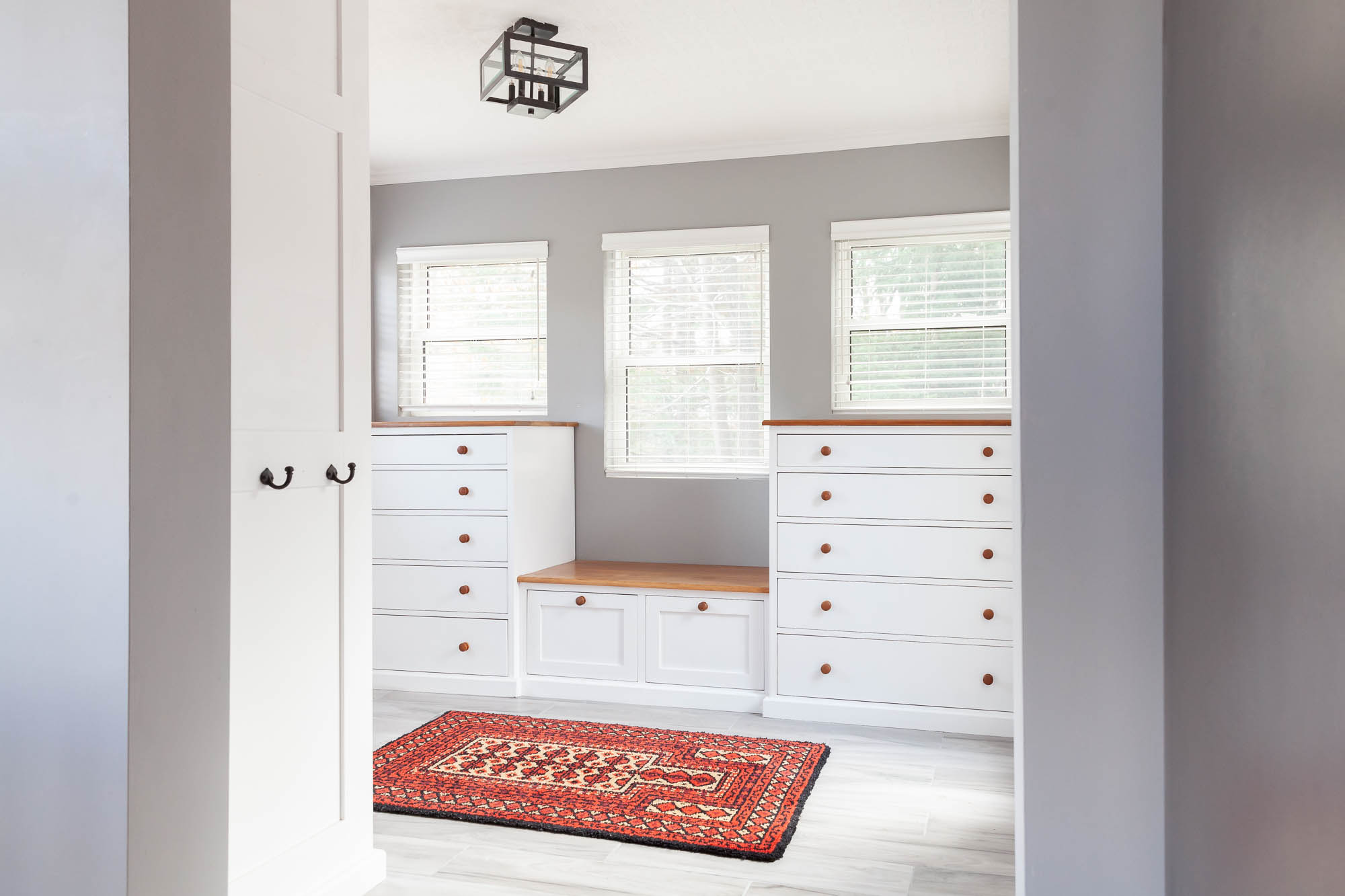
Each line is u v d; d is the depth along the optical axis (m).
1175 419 1.18
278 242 1.95
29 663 1.21
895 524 3.61
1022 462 1.29
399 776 3.02
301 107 2.02
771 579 3.74
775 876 2.32
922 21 3.11
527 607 4.09
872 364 4.30
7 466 1.22
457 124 4.13
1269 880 0.86
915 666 3.59
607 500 4.61
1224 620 0.99
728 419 4.48
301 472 2.02
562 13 3.04
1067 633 1.27
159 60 1.22
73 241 1.19
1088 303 1.26
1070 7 1.27
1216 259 1.02
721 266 4.49
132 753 1.17
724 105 3.88
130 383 1.17
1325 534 0.74
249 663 1.88
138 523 1.18
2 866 1.23
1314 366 0.76
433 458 4.12
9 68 1.22
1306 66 0.78
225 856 1.32
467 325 4.84
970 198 4.15
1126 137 1.25
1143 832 1.25
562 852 2.46
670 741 3.38
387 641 4.20
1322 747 0.75
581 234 4.63
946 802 2.81
